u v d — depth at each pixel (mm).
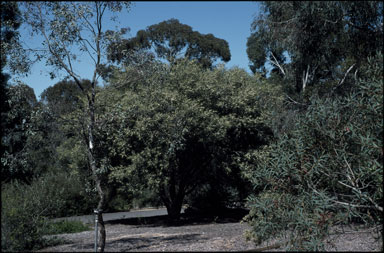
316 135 6477
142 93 13500
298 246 6207
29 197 9602
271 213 6500
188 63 15891
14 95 8367
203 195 20797
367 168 5879
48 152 20297
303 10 15125
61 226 13852
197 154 16562
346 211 6371
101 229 8133
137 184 14352
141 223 16406
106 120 8883
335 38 15945
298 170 6289
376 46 14703
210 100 14969
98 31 8711
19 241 8945
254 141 16297
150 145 13930
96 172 8359
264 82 17172
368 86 6047
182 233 11586
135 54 9133
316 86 15898
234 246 8312
